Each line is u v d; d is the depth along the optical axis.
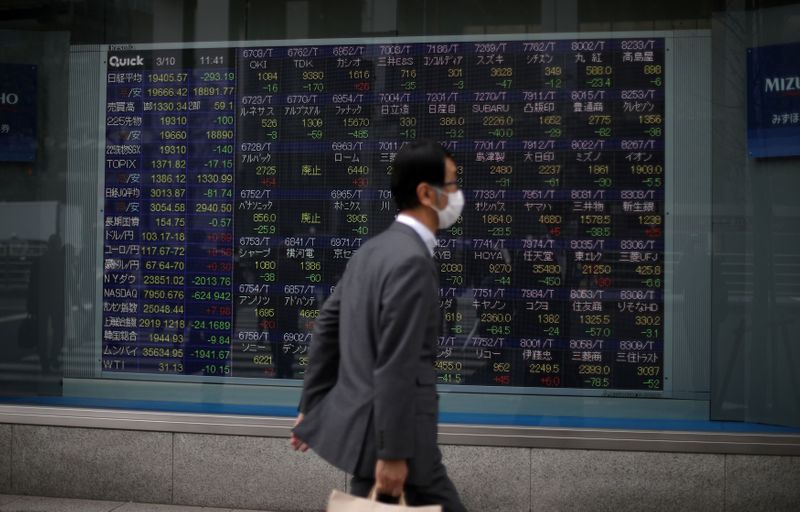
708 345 4.59
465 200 4.75
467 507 4.58
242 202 4.93
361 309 2.55
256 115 4.93
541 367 4.68
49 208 5.11
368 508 2.32
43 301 5.11
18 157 5.12
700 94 4.61
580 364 4.66
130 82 5.03
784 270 4.53
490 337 4.72
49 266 5.10
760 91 4.54
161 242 5.00
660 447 4.46
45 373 5.08
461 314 4.75
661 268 4.62
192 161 4.98
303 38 4.89
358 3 4.84
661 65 4.63
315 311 4.88
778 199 4.53
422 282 2.44
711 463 4.44
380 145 4.83
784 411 4.52
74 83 5.07
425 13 4.79
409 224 2.66
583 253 4.67
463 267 4.74
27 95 5.12
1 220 5.12
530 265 4.70
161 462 4.82
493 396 4.71
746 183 4.57
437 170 2.68
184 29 4.98
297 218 4.89
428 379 2.49
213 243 4.96
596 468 4.50
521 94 4.71
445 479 2.61
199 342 4.96
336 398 2.57
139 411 4.86
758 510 4.42
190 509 4.71
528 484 4.54
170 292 4.99
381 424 2.35
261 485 4.73
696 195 4.61
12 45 5.12
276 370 4.90
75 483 4.89
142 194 5.02
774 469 4.41
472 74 4.75
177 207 4.99
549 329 4.69
